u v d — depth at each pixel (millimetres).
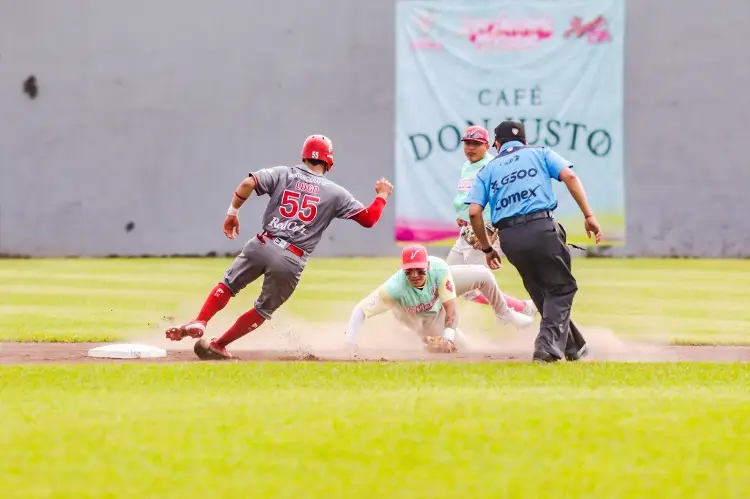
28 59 77938
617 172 74188
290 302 44281
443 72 75062
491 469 14398
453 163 75375
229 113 77125
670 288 51750
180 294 47719
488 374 22781
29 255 78500
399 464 14633
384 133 76000
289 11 76250
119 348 27125
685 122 74125
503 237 26109
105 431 16547
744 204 74250
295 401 19094
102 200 78062
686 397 19641
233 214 27016
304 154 27266
